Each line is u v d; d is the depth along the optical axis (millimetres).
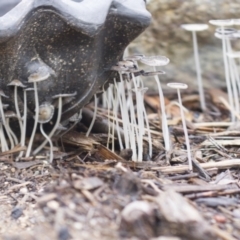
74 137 353
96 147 347
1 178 323
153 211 267
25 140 352
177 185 305
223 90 456
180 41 445
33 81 311
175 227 262
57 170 327
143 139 357
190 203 291
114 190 285
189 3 435
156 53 447
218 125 394
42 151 346
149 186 297
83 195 280
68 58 315
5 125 334
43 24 302
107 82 341
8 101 324
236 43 445
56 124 334
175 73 452
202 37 444
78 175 295
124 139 355
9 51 304
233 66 426
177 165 333
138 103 340
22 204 302
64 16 298
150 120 399
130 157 341
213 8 436
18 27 296
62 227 268
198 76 433
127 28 316
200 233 259
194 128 387
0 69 312
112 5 310
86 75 322
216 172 329
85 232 267
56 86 321
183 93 453
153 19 438
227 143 359
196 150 353
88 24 300
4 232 283
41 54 312
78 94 328
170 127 384
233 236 277
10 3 317
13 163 334
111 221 271
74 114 342
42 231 272
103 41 320
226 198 300
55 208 275
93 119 354
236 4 435
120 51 326
